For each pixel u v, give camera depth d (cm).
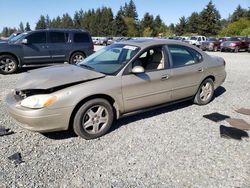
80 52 1206
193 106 610
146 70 490
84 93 411
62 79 420
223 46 2748
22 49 1069
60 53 1158
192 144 423
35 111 387
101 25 9438
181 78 539
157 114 553
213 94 662
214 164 365
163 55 519
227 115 558
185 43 573
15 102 417
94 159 375
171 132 466
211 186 318
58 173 340
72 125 428
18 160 367
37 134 452
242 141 437
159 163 366
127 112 478
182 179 331
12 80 911
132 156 383
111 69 467
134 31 9344
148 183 323
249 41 2736
